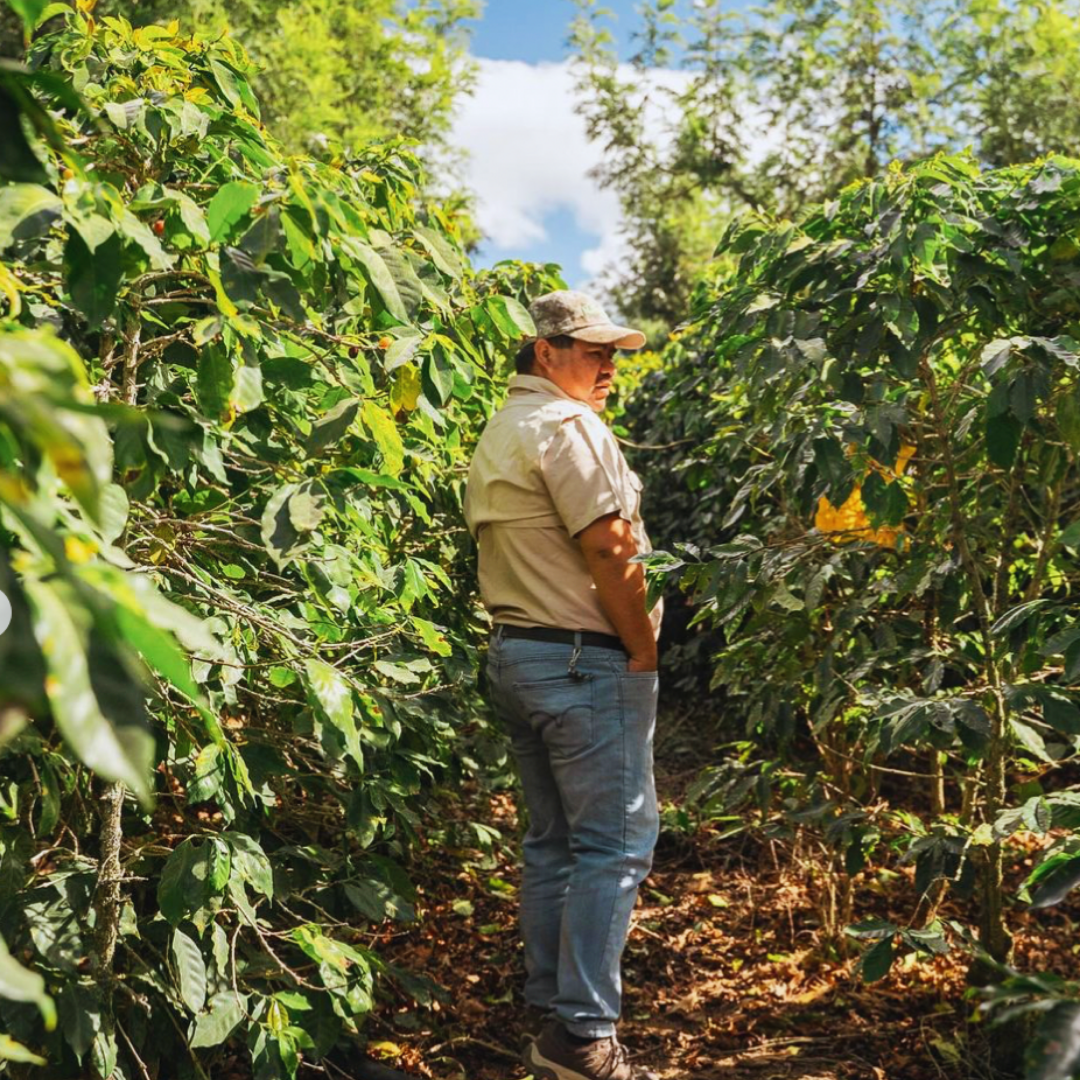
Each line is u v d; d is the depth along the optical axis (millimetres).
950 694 2441
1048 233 2377
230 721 2307
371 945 2848
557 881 2600
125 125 1570
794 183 13352
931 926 2330
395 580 2217
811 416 2492
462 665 2590
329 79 9086
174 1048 2135
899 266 2254
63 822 2096
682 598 5855
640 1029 2828
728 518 2727
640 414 5941
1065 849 1489
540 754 2617
